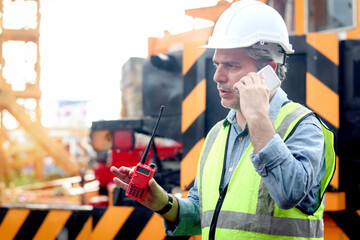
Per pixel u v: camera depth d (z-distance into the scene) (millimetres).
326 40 2787
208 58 3031
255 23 1776
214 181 1769
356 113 2779
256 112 1558
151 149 4078
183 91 3096
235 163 1734
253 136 1552
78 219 3604
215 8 4438
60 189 8500
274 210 1600
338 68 2787
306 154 1555
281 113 1699
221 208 1693
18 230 3713
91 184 5508
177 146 4477
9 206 3775
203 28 4465
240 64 1738
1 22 13914
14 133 16453
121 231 3299
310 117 1657
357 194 2756
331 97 2771
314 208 1664
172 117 3355
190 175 3031
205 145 1939
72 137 16297
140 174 1806
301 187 1494
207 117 3025
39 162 16516
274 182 1514
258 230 1605
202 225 1789
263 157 1513
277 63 1811
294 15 3758
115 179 1908
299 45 2811
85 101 23844
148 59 3496
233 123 1813
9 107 12070
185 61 3102
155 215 3217
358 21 3383
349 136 2787
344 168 2775
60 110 23734
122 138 3607
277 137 1532
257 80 1611
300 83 2816
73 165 12617
